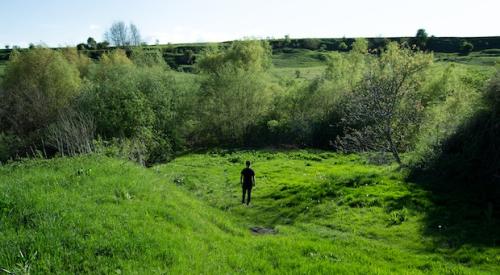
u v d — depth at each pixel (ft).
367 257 40.63
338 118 152.35
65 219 32.73
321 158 123.65
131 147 108.17
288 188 78.84
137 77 158.10
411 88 94.07
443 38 410.52
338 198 65.62
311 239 47.16
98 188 43.27
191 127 165.17
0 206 33.35
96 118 136.77
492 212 52.49
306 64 364.17
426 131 87.81
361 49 176.86
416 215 54.85
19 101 165.99
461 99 104.63
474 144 62.75
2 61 346.33
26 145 148.46
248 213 66.54
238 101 167.32
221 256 34.73
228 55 222.28
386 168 83.35
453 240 46.44
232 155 136.26
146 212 38.45
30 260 26.35
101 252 29.27
